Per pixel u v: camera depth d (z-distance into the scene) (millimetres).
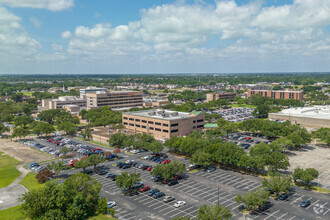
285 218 72562
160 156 132500
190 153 130375
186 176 105438
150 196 87688
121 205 81438
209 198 85562
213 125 197875
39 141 171250
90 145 159125
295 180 97500
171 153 138500
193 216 74062
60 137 177250
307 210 77062
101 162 113375
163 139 168750
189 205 80812
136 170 113188
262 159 103938
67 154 137625
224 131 176250
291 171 110250
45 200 72125
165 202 83125
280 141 134375
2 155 139000
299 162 122438
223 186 95125
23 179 105312
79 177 80562
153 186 96000
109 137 163000
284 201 83062
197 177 104250
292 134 147000
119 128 193750
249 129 177750
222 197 86125
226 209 66750
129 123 196125
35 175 108875
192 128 179375
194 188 93562
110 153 134250
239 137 173500
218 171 110875
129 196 87938
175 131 167625
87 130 174000
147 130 179750
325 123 198125
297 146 150625
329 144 154875
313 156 131875
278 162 102625
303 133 148875
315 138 161750
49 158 133625
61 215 70125
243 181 99500
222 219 64000
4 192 93125
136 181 89812
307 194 88188
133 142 141250
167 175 95250
